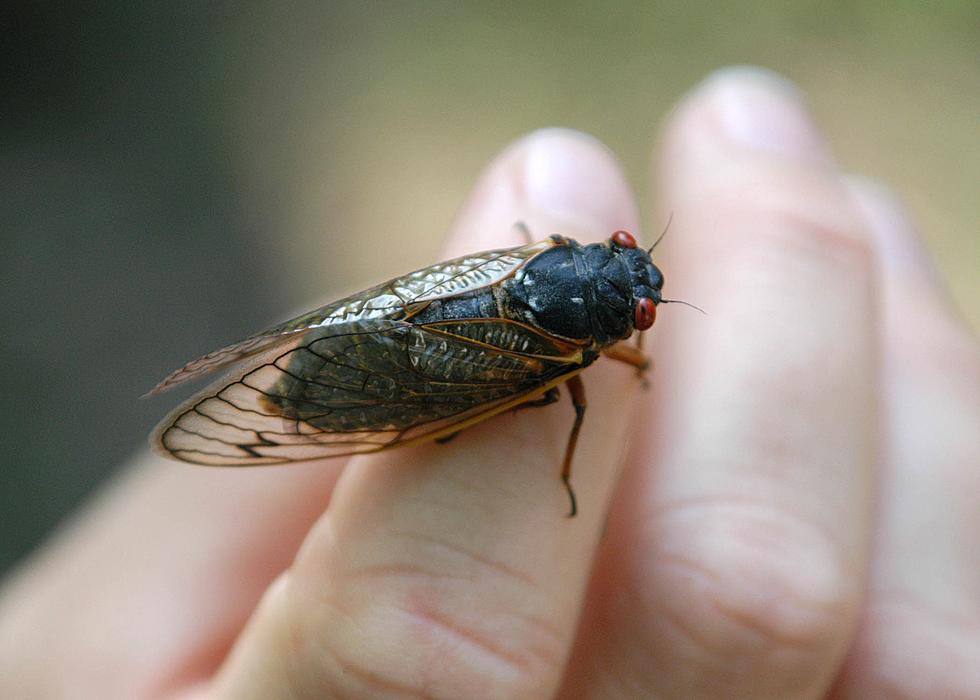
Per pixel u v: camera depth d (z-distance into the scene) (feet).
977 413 0.54
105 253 1.01
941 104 1.22
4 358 0.93
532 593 0.47
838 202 0.53
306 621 0.46
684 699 0.49
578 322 0.49
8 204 1.02
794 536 0.49
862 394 0.51
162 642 0.54
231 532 0.56
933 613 0.51
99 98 1.13
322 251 1.04
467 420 0.48
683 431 0.50
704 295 0.52
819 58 1.26
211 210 1.06
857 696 0.52
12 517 0.84
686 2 1.31
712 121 0.56
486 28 1.27
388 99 1.18
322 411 0.49
